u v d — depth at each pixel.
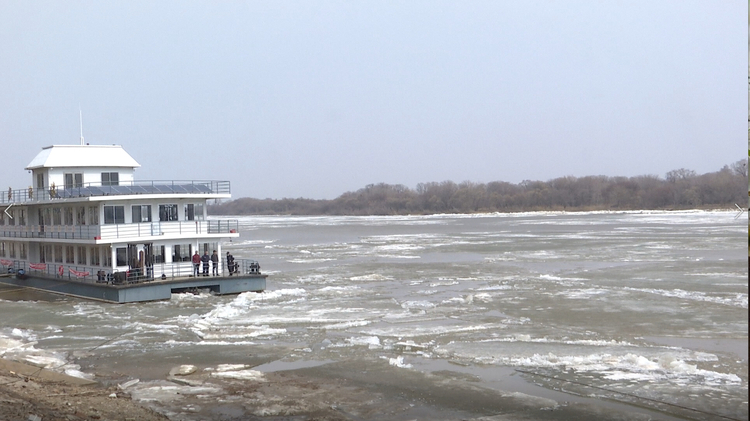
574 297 64.56
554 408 32.19
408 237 180.62
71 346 45.31
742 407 32.03
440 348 43.88
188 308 59.00
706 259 98.62
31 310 58.59
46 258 73.38
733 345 44.19
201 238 66.19
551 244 138.75
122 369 39.47
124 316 55.41
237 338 47.47
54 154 68.00
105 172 69.81
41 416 26.98
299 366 39.88
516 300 63.41
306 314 56.44
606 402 32.88
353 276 86.81
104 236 61.25
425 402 33.12
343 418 30.81
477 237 172.25
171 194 63.34
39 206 72.75
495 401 33.19
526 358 41.16
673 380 36.28
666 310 56.75
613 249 121.25
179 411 31.39
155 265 64.06
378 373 38.19
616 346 44.06
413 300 64.38
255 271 70.25
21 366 38.28
